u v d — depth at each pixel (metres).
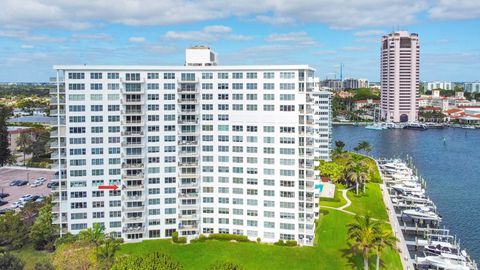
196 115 139.00
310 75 141.50
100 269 98.38
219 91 137.88
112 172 136.25
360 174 196.50
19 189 197.25
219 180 140.38
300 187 134.00
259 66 133.62
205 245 134.12
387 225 158.88
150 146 138.00
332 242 136.62
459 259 129.88
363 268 118.31
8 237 127.62
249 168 137.75
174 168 139.75
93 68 132.75
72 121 133.12
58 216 135.12
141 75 135.75
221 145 139.25
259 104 135.25
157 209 139.75
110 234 135.00
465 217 176.88
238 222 140.00
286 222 135.62
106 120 134.75
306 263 121.19
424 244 142.50
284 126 133.62
